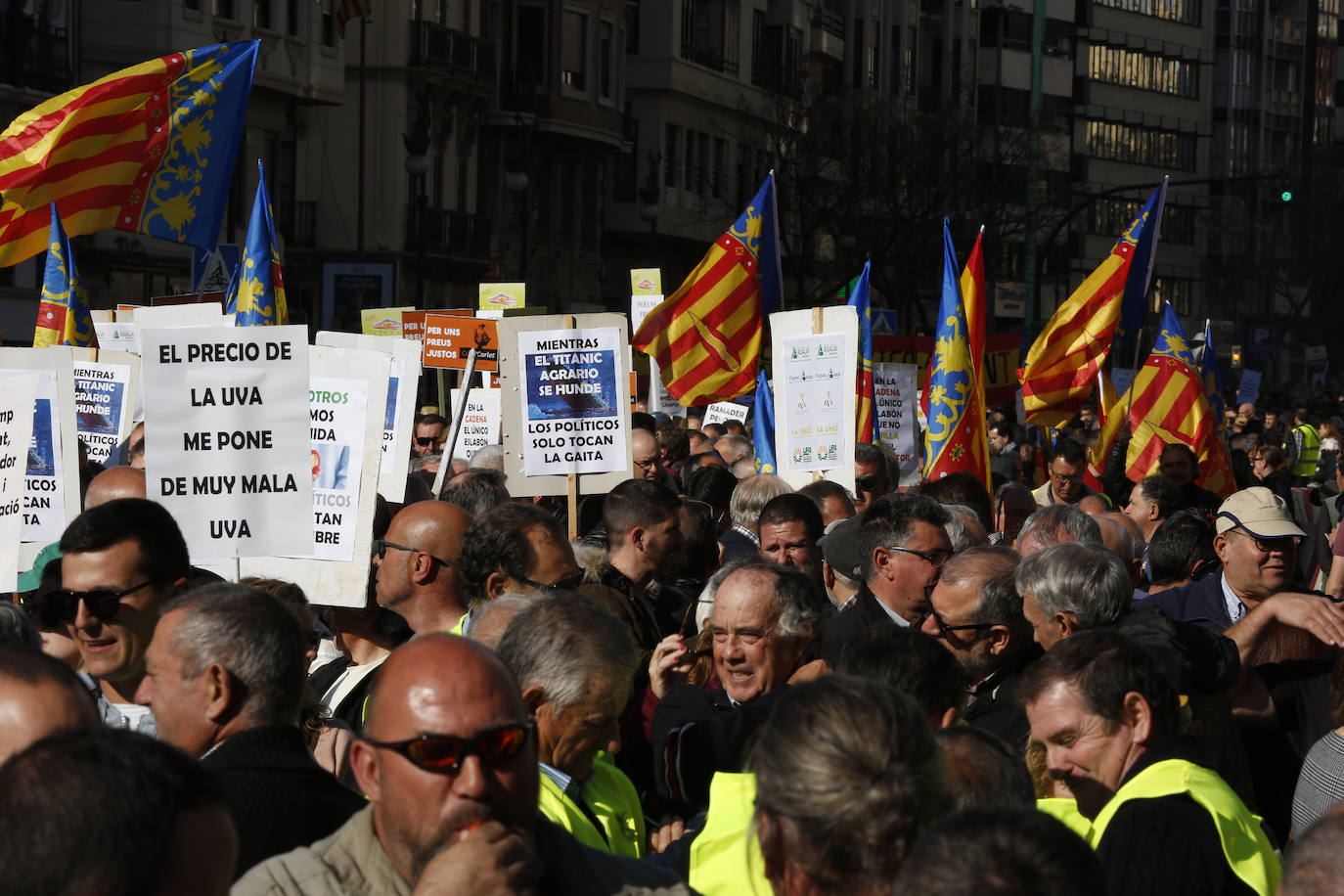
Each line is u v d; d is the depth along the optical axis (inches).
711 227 2390.5
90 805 98.4
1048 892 100.5
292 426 253.8
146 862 98.9
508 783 133.0
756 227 523.5
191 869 101.7
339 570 262.8
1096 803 169.0
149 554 204.2
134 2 1334.9
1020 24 3710.6
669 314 524.4
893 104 2358.5
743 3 2439.7
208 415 252.1
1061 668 169.9
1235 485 614.9
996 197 2185.0
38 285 1272.1
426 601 249.0
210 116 447.2
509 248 1956.2
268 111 1547.7
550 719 173.0
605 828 180.1
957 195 2084.2
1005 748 147.8
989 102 3661.4
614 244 2250.2
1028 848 102.1
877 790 119.5
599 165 2130.9
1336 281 3882.9
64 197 431.5
